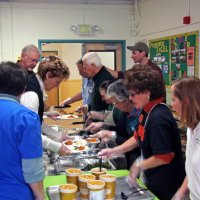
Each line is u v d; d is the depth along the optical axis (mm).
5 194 1269
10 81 1304
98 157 2061
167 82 4773
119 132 2479
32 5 5672
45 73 2416
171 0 4570
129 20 6023
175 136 1672
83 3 5836
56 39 5832
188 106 1410
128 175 1784
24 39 5711
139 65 1754
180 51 4367
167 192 1722
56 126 3160
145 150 1735
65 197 1432
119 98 2121
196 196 1501
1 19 5590
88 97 3658
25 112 1297
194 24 4008
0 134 1258
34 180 1295
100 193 1416
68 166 1984
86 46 5996
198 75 3949
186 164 1555
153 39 5227
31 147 1268
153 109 1665
